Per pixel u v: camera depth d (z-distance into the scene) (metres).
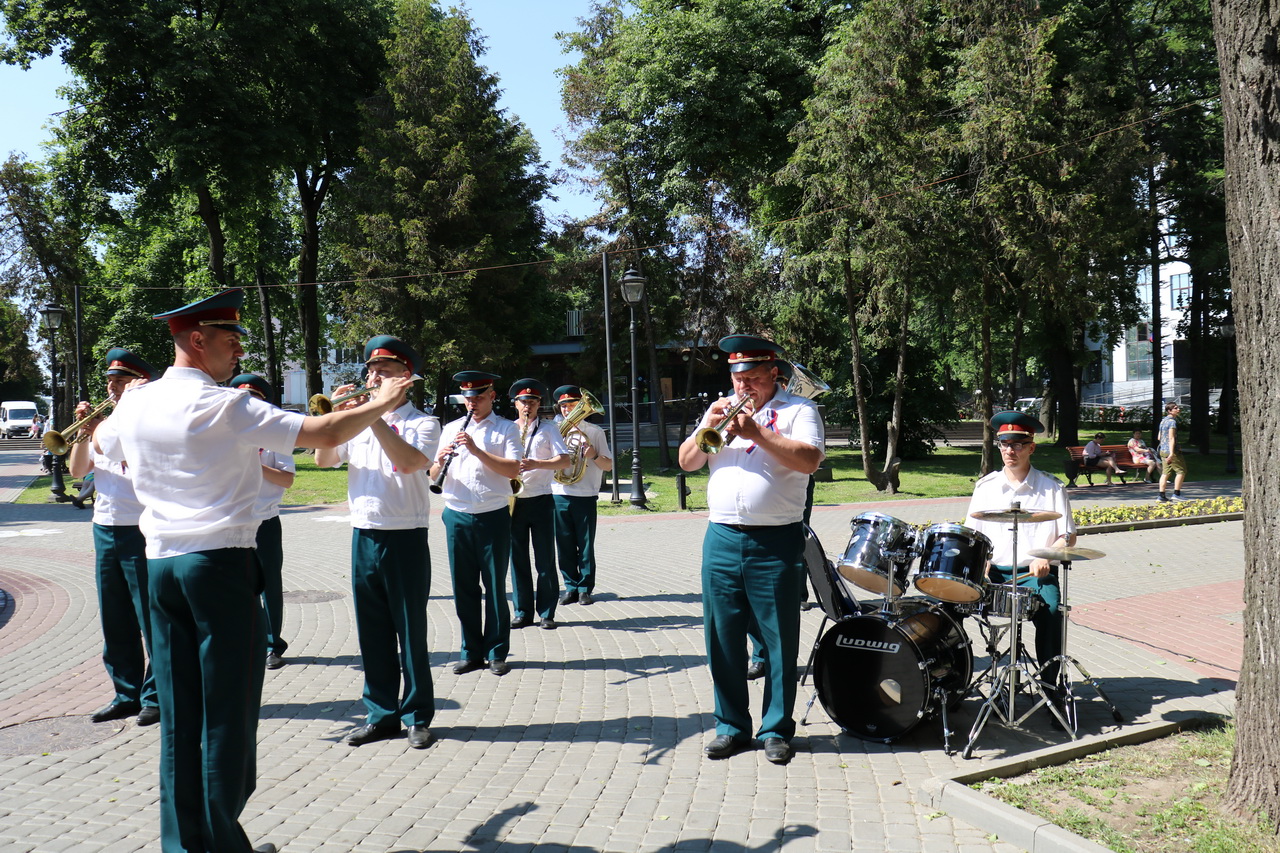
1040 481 6.14
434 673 7.12
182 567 3.58
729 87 25.14
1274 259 3.98
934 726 5.68
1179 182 30.61
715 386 34.25
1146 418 47.72
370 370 5.81
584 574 9.81
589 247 29.27
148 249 41.47
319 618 9.20
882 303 21.31
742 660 5.39
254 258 37.25
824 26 26.89
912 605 5.52
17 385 66.88
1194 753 5.03
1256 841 3.92
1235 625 8.41
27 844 4.22
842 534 15.09
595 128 27.70
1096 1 28.38
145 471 3.62
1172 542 13.70
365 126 29.06
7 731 5.87
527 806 4.62
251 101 28.83
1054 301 21.64
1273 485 4.04
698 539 14.84
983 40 20.11
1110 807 4.34
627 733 5.71
